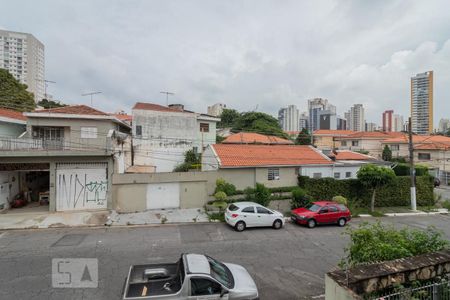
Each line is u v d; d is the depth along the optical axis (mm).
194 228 15953
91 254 11570
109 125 22312
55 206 18281
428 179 26016
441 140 43438
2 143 17969
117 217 17562
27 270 9922
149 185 19359
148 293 6602
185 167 29000
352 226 17781
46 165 19109
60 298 8086
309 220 16922
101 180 18891
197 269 7000
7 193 19172
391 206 24578
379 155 52656
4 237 13695
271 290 8953
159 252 11961
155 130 30750
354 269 6090
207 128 34438
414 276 6156
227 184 20750
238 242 13641
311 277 9977
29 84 77500
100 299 8070
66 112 21641
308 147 28500
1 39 74750
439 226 18484
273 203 20984
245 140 40469
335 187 22969
